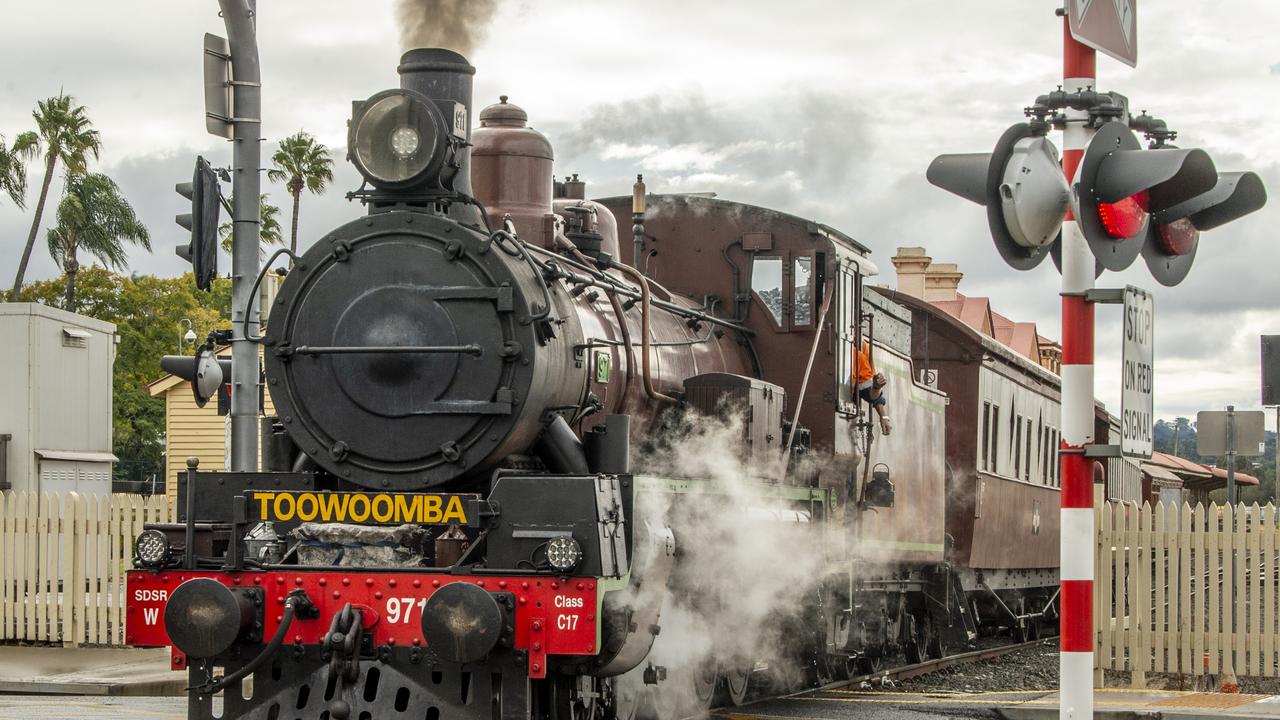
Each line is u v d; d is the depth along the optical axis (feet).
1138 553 44.80
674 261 46.88
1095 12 23.95
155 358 198.49
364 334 30.19
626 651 29.78
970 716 39.32
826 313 44.86
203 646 27.99
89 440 91.91
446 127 30.71
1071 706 23.72
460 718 27.53
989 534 71.26
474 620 26.73
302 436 30.66
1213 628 43.78
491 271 29.78
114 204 168.76
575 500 28.04
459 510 28.68
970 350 69.72
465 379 29.66
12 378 85.10
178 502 31.24
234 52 40.65
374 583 28.17
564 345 31.12
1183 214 25.02
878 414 49.78
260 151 41.11
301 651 28.35
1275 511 43.29
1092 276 23.85
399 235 30.35
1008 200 23.18
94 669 46.52
